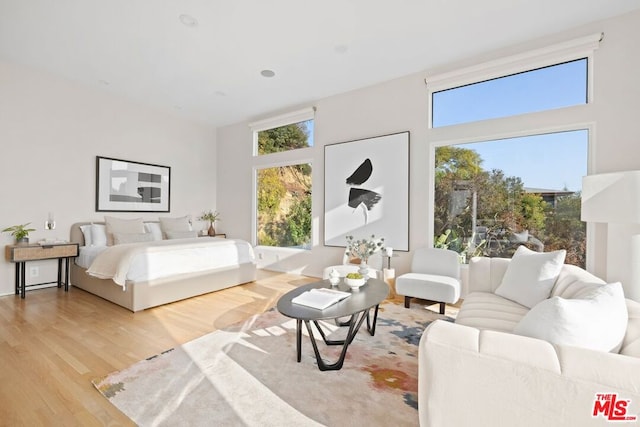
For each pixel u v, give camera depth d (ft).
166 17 8.89
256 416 4.94
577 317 3.29
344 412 5.05
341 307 6.63
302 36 9.89
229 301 11.31
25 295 11.77
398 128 12.94
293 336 8.13
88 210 14.08
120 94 14.88
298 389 5.69
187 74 12.66
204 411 5.06
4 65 11.66
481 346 3.05
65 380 5.94
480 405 2.98
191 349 7.32
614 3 8.31
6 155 11.77
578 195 9.61
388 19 9.02
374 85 13.58
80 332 8.30
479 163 11.35
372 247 10.07
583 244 9.52
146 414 4.98
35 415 4.93
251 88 14.05
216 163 20.24
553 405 2.68
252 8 8.50
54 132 13.01
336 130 14.79
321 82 13.39
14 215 11.99
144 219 16.26
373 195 13.51
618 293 3.84
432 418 3.20
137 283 9.98
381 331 8.50
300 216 16.42
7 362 6.64
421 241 12.37
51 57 11.34
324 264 15.20
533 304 6.47
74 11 8.61
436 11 8.66
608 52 8.96
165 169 17.28
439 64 11.76
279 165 17.12
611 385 2.49
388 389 5.70
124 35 9.84
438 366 3.18
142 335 8.14
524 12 8.70
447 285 9.43
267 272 16.70
